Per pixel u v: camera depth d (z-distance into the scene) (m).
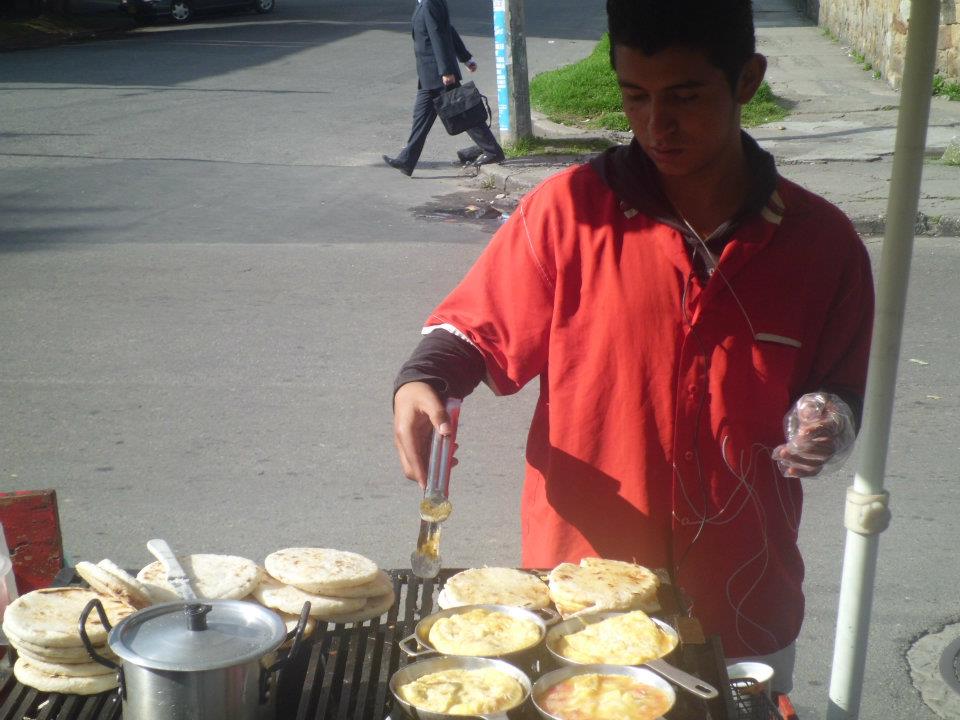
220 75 18.52
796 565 2.15
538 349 2.06
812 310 2.02
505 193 10.97
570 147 12.62
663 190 1.99
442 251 8.72
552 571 1.91
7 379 5.98
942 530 4.43
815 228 2.00
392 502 4.69
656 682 1.57
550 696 1.56
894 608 3.91
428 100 11.49
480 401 5.83
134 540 4.36
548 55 21.83
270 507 4.64
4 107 15.23
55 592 1.79
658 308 1.99
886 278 1.80
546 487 2.11
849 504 1.91
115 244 8.80
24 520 2.20
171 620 1.53
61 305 7.24
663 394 2.00
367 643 1.77
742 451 2.02
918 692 3.48
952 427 5.35
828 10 22.66
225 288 7.64
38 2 25.75
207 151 12.68
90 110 15.06
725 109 1.85
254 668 1.48
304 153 12.70
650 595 1.83
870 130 12.84
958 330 6.70
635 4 1.78
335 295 7.50
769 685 2.00
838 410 1.89
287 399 5.74
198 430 5.37
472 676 1.58
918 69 1.71
